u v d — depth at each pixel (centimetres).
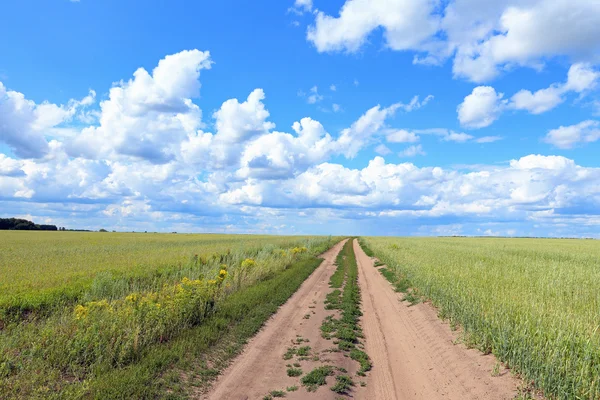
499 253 2722
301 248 3391
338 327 1073
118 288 1322
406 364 821
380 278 2103
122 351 730
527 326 726
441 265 1803
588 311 880
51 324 848
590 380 565
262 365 783
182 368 727
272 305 1296
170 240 5419
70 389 589
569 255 2792
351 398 648
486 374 680
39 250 3023
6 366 625
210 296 1152
